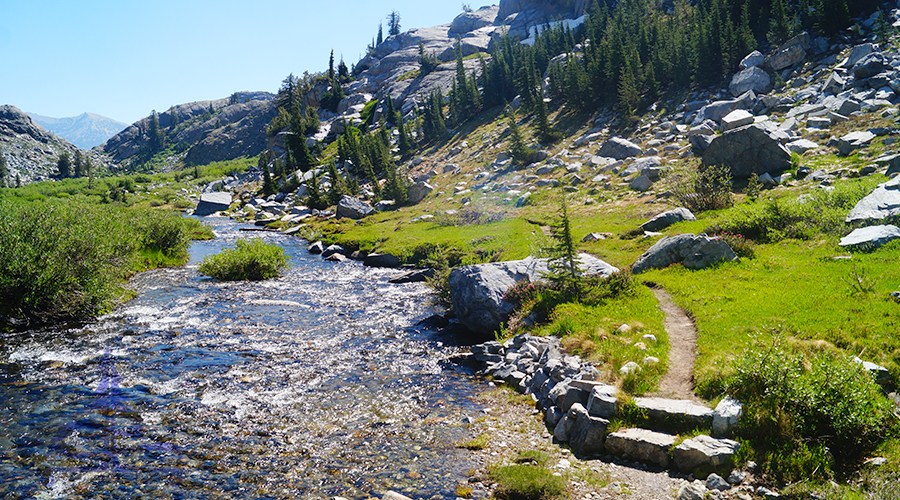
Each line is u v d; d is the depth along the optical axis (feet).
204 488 31.73
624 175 169.89
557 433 39.17
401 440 38.99
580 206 153.38
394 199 244.63
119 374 52.42
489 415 44.21
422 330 74.49
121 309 80.94
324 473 33.78
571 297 67.72
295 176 354.95
